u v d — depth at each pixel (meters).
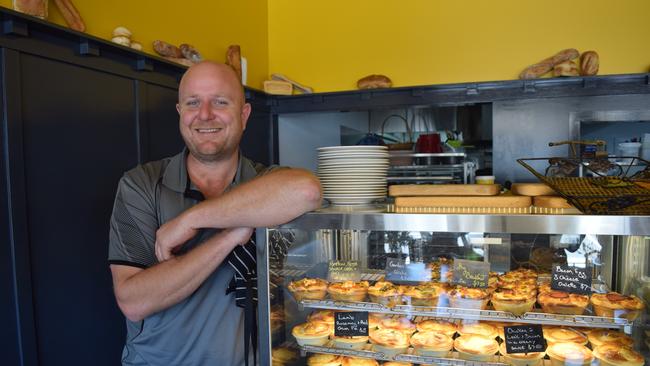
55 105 1.66
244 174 1.48
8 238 1.48
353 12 3.58
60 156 1.68
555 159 1.29
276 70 3.78
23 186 1.52
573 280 1.07
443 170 3.69
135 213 1.30
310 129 4.05
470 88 3.16
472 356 1.14
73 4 1.88
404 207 1.16
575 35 3.11
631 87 2.88
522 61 3.21
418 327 1.19
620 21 3.03
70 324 1.70
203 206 1.16
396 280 1.18
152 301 1.17
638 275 1.03
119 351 1.94
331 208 1.26
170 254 1.20
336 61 3.62
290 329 1.27
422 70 3.42
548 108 3.06
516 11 3.21
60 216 1.67
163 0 2.46
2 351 1.45
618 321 1.05
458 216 1.05
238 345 1.32
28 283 1.53
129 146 2.04
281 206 1.12
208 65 1.39
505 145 3.15
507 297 1.11
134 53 2.00
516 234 1.08
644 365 1.04
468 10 3.30
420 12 3.41
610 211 1.00
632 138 2.98
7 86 1.48
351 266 1.21
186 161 1.45
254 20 3.54
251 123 3.28
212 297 1.31
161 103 2.26
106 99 1.91
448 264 1.14
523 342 1.13
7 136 1.47
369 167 1.33
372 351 1.22
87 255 1.79
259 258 1.19
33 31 1.57
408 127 4.66
